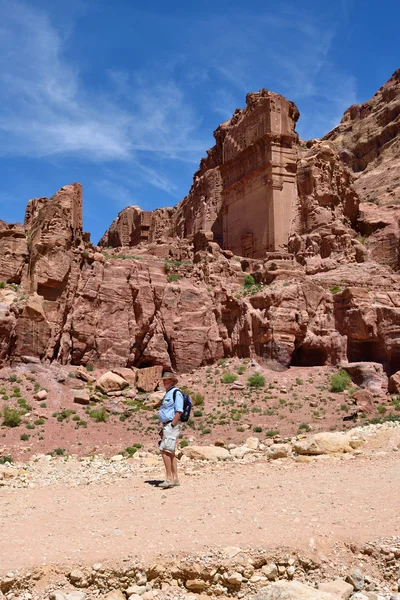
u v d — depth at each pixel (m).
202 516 10.02
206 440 29.05
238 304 44.50
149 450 26.91
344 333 43.66
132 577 8.28
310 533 8.87
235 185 60.56
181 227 78.75
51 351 37.91
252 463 14.98
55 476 16.16
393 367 42.16
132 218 92.50
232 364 42.38
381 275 50.25
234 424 32.16
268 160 55.94
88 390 36.00
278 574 8.23
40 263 39.19
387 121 99.62
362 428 18.33
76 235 43.91
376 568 8.23
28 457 26.17
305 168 56.88
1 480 15.70
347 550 8.54
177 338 43.16
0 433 28.66
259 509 10.25
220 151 76.81
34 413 31.58
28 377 35.19
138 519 10.12
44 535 9.58
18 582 8.06
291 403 35.41
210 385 39.34
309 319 44.31
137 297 43.03
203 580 8.17
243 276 48.00
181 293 44.41
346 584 7.88
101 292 41.91
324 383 39.09
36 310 37.22
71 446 27.98
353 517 9.49
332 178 58.28
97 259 43.12
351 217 59.91
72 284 40.72
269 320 42.06
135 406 35.00
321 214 54.75
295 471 13.43
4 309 37.19
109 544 8.98
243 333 43.31
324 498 10.72
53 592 7.94
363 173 91.31
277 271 47.16
